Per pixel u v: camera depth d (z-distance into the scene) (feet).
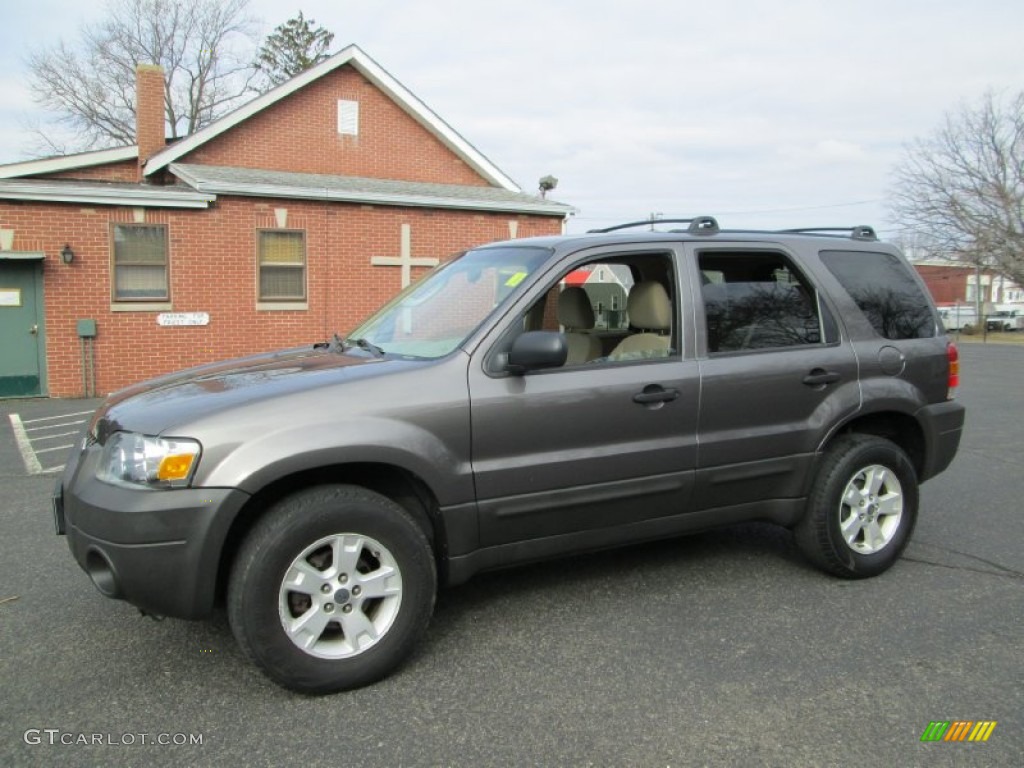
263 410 10.26
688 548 16.25
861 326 14.71
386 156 57.47
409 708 10.07
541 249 13.05
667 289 13.50
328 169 55.62
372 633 10.62
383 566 10.68
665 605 13.26
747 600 13.48
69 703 10.19
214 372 12.42
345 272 48.47
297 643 10.13
